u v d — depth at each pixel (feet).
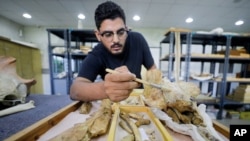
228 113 7.82
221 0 7.10
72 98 2.17
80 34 8.52
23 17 9.72
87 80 2.45
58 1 7.48
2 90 1.96
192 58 7.61
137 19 9.77
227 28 11.25
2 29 9.63
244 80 7.39
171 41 6.96
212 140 1.16
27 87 2.62
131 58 3.16
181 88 1.60
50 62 7.92
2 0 7.38
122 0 7.24
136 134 1.29
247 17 9.11
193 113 1.52
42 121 1.36
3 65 2.30
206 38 8.08
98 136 1.30
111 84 1.43
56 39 11.66
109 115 1.59
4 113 1.78
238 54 7.22
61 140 1.13
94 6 7.98
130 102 2.14
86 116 1.76
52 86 8.02
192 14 8.82
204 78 7.36
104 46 2.83
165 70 11.00
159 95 1.63
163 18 9.55
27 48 10.25
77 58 9.40
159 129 1.32
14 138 1.03
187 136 1.32
